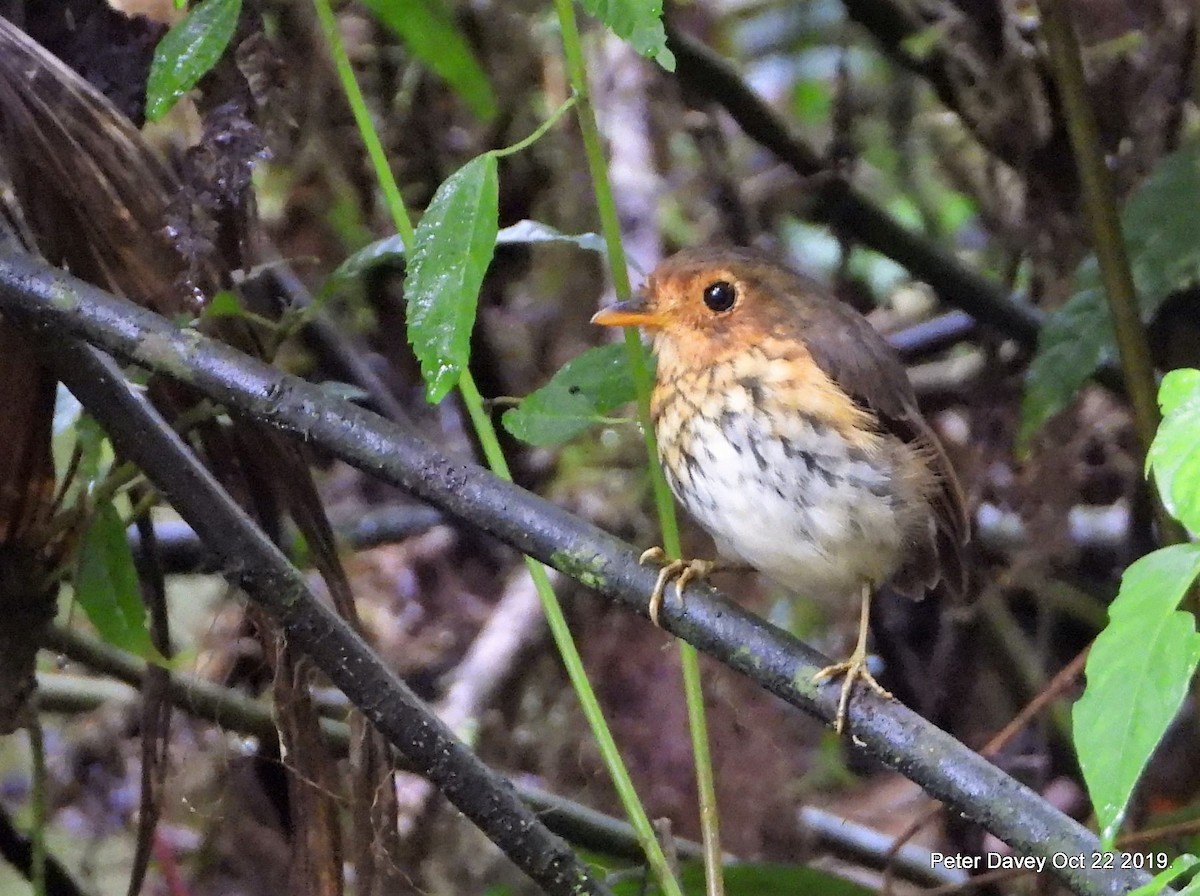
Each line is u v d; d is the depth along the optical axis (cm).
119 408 430
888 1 784
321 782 515
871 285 927
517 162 788
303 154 720
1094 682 278
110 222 492
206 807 682
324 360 786
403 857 695
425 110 755
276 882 680
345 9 736
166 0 656
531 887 730
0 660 534
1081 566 857
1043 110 763
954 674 841
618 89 797
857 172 907
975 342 864
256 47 508
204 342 430
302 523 521
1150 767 768
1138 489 757
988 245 855
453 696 782
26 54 489
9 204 504
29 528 529
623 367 521
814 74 987
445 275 390
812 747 884
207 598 804
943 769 402
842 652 863
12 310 432
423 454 431
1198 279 708
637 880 620
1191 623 274
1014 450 743
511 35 781
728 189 827
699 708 486
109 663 633
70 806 760
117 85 539
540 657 804
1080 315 634
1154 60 733
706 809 478
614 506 832
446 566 876
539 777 781
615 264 470
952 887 665
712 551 824
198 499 434
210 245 491
